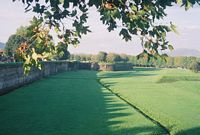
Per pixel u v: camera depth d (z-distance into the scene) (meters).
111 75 92.81
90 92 41.31
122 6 4.34
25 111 23.95
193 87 61.12
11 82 37.41
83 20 5.41
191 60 155.50
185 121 24.27
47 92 38.19
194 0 4.05
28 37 4.84
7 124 19.12
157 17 4.53
